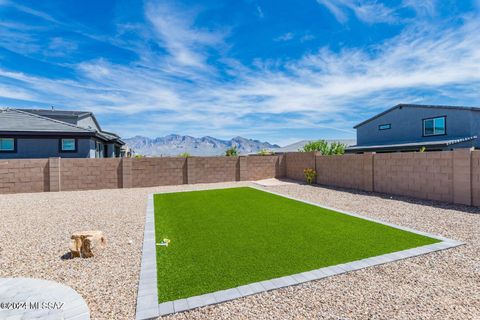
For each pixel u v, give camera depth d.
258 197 10.88
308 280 3.72
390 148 20.95
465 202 8.59
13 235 5.99
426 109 21.25
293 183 15.62
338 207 8.82
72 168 13.58
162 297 3.34
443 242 5.22
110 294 3.48
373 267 4.17
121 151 30.33
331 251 4.82
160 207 9.04
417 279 3.78
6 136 15.74
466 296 3.33
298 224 6.69
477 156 8.29
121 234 6.05
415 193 10.18
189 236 5.82
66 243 5.47
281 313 3.01
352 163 13.02
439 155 9.34
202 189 13.56
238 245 5.21
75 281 3.85
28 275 4.04
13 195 12.02
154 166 15.15
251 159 17.67
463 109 18.78
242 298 3.32
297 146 36.34
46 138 16.59
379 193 11.46
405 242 5.25
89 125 25.89
